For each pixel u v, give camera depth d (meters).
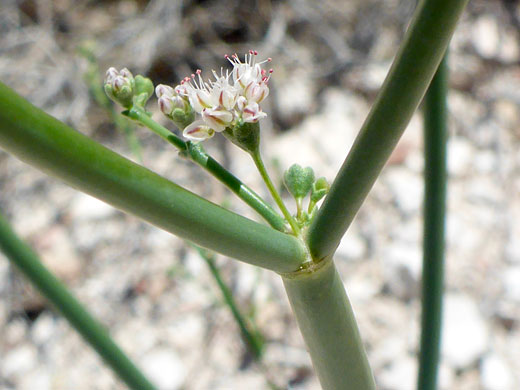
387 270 0.16
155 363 0.15
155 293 0.16
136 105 0.05
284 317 0.15
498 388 0.14
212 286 0.16
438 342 0.07
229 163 0.18
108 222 0.18
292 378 0.15
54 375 0.16
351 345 0.05
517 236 0.17
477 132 0.19
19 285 0.17
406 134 0.18
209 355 0.15
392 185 0.18
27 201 0.19
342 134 0.19
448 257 0.16
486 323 0.15
